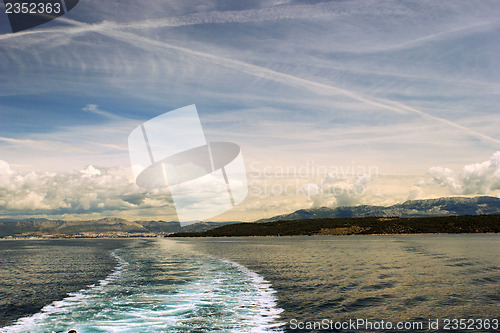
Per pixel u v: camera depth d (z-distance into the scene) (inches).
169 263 1903.3
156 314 685.9
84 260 2217.0
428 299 818.2
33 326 615.8
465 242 3863.2
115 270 1563.7
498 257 1963.6
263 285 1048.2
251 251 2960.1
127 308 745.0
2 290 1017.5
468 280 1101.7
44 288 1050.1
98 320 643.5
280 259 2046.0
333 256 2202.3
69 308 753.6
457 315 673.6
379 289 954.1
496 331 574.9
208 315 674.2
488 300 806.5
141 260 2148.1
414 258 1943.9
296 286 1019.3
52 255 2807.6
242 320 636.1
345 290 943.0
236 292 929.5
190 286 1045.2
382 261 1793.8
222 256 2402.8
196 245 4611.2
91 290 997.8
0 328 607.5
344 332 567.5
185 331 567.8
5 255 2854.3
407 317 658.8
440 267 1478.8
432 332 569.6
